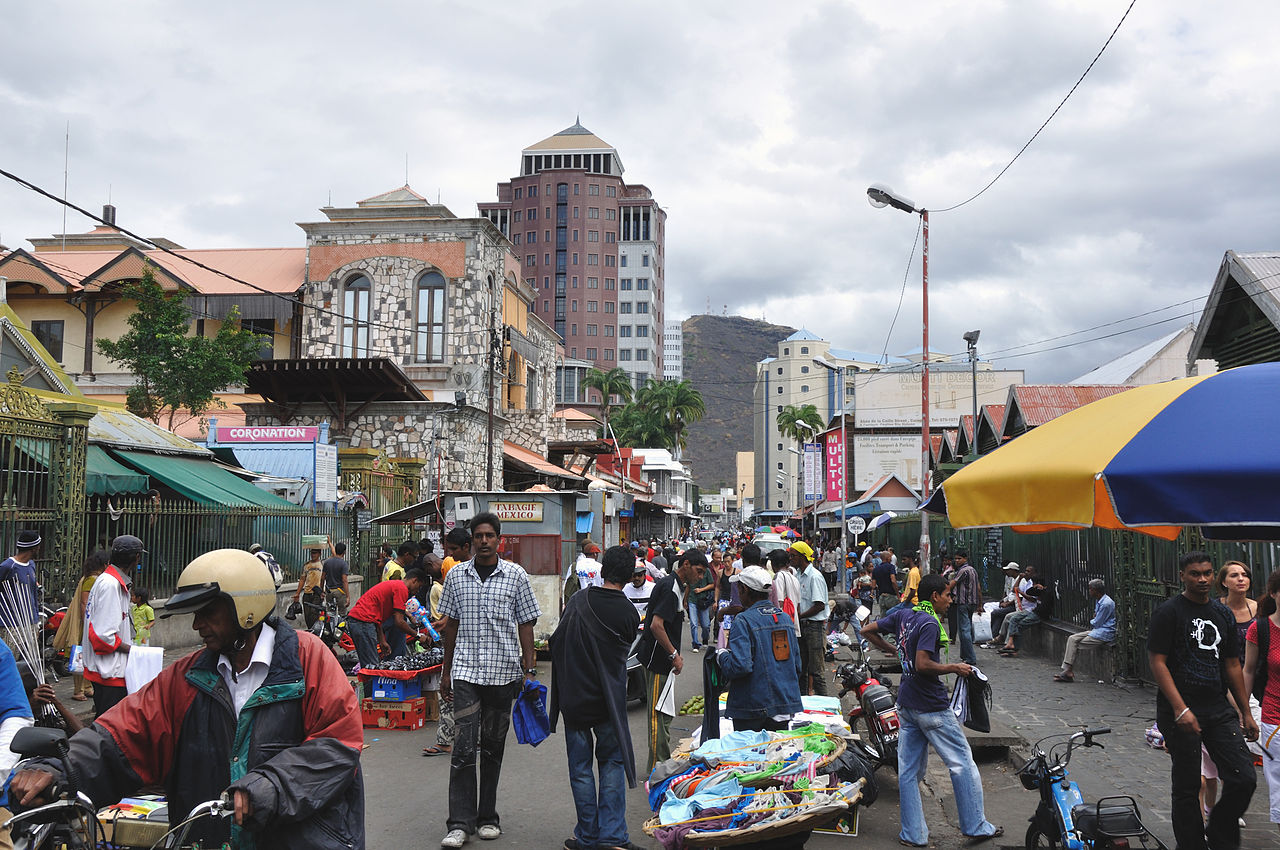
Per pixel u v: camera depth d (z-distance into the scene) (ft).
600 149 497.87
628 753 21.18
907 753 22.54
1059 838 18.99
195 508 55.47
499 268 125.80
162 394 96.12
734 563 66.23
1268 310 47.96
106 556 30.42
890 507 138.82
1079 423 20.88
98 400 78.23
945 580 23.41
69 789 10.48
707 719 26.30
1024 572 67.15
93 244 151.12
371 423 106.73
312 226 118.83
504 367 123.75
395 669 34.96
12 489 43.91
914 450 175.01
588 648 21.49
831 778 20.92
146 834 15.38
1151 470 17.19
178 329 98.94
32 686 19.47
